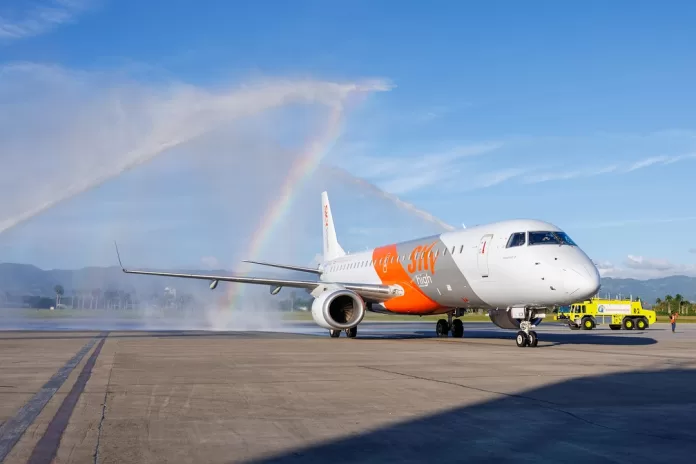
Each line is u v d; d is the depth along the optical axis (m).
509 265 22.61
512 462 6.25
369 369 14.22
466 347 22.22
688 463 6.21
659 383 11.89
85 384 11.55
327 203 41.97
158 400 9.78
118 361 15.91
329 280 39.28
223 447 6.81
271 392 10.62
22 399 9.84
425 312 29.86
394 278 30.69
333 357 17.47
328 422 8.12
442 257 26.56
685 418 8.41
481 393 10.51
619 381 12.14
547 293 21.42
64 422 8.10
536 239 22.44
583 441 7.10
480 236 24.70
